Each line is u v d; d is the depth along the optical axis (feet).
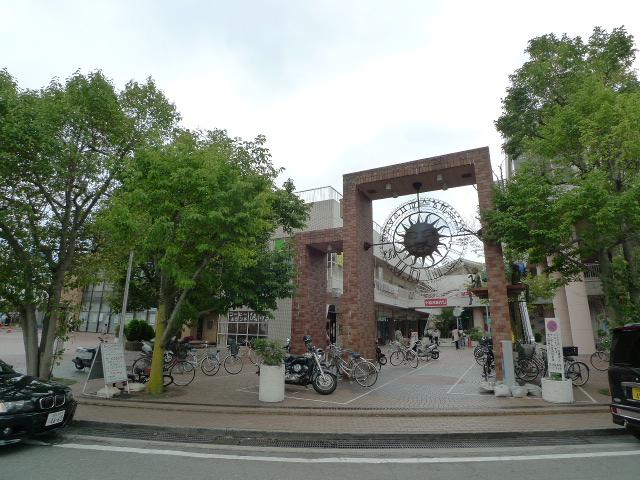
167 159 30.30
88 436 22.40
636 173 34.88
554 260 40.55
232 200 29.19
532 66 51.19
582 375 41.91
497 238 38.09
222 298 44.52
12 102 29.71
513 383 33.91
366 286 47.06
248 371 51.98
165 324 35.73
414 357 57.67
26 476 15.78
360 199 48.49
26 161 31.60
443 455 19.24
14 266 34.45
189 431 23.12
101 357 33.45
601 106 33.94
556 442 21.57
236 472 16.56
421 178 44.83
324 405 29.43
